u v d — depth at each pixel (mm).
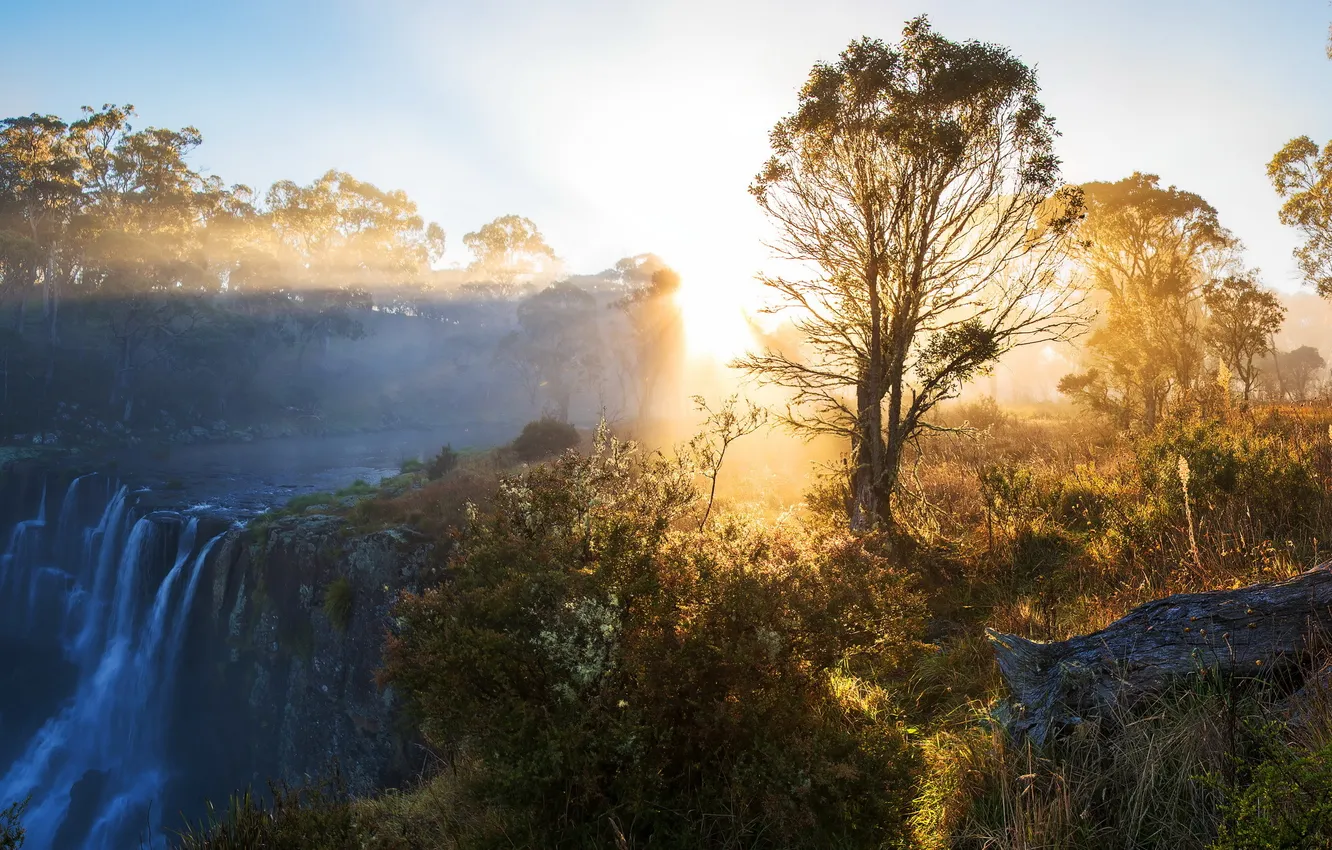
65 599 36438
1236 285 21062
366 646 18766
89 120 83562
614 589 3924
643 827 3561
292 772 20438
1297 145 22203
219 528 27625
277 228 108625
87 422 63031
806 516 9555
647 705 3693
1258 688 3168
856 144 8430
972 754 3760
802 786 3254
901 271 8344
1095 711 3490
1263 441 8016
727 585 3961
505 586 4156
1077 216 8227
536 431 29812
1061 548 7039
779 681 3764
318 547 20906
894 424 8578
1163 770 3047
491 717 3717
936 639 5867
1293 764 2340
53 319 71375
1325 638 3150
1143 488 7570
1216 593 3605
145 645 28922
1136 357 19625
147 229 84375
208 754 24969
